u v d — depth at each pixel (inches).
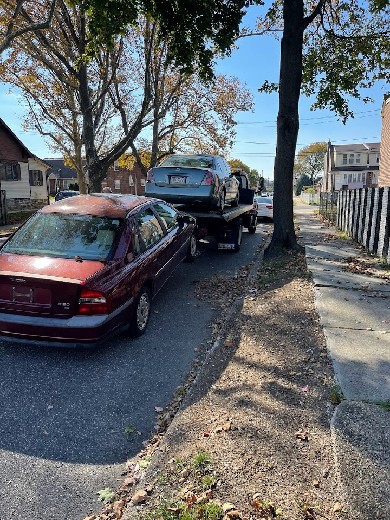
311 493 105.5
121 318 198.2
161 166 411.5
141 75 981.2
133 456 132.7
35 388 170.4
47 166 1596.9
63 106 1011.9
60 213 232.2
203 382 169.9
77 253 205.9
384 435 125.4
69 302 180.9
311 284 297.3
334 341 198.4
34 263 194.7
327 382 161.6
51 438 139.8
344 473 110.3
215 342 210.8
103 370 186.2
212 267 390.3
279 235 412.2
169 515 99.6
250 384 163.3
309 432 130.7
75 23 677.9
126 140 685.9
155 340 220.5
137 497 108.0
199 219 403.5
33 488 117.6
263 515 98.4
